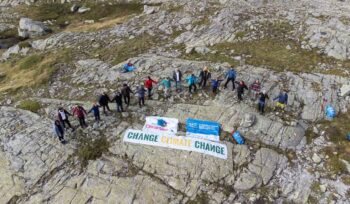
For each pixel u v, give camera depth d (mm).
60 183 18156
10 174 18812
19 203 17516
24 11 51750
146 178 18047
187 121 21250
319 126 22078
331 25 33938
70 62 31438
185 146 19641
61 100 25094
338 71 27297
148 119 21531
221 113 22172
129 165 18734
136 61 28969
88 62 30719
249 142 20391
